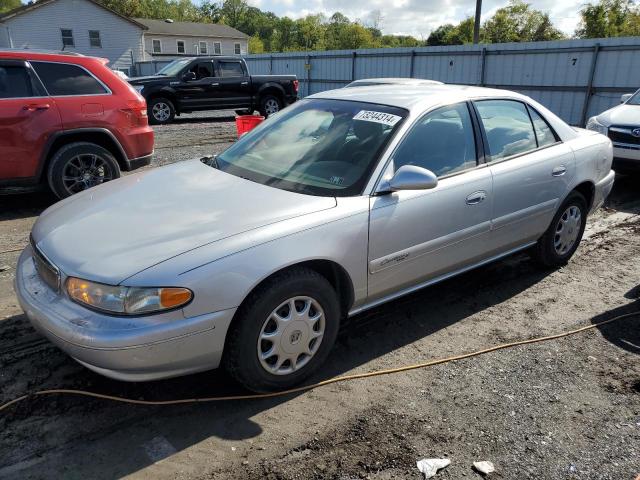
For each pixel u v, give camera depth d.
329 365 3.26
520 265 4.93
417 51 19.56
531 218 4.20
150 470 2.40
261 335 2.75
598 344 3.57
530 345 3.54
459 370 3.23
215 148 11.09
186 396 2.92
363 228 3.05
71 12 37.41
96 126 6.43
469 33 60.88
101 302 2.44
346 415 2.80
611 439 2.66
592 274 4.75
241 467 2.43
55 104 6.16
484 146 3.85
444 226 3.51
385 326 3.76
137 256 2.54
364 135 3.45
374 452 2.54
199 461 2.46
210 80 16.17
